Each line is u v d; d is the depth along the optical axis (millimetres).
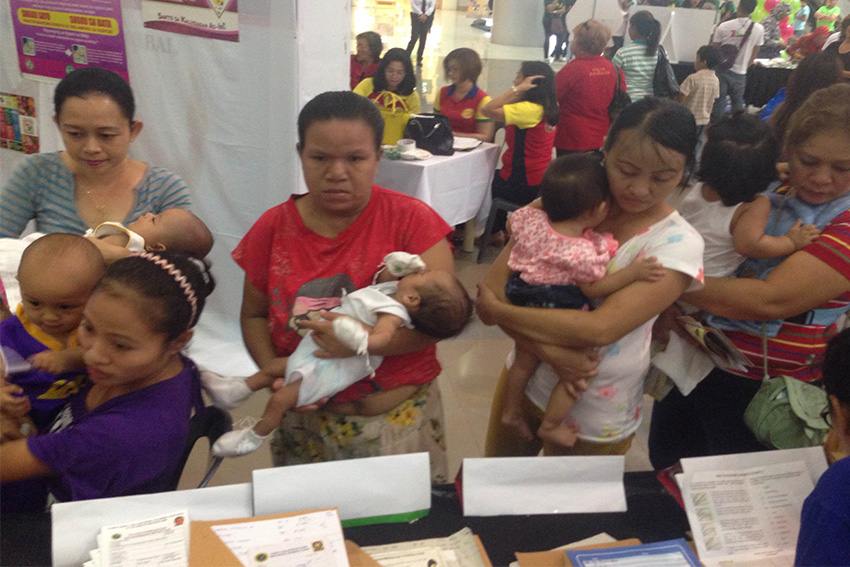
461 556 1006
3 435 1099
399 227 1318
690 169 1446
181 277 1059
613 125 1257
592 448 1471
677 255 1239
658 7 6270
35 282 1105
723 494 1080
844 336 981
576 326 1272
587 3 8602
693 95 5277
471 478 1086
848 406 969
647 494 1184
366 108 1194
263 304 1428
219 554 919
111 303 979
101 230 1501
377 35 5258
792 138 1315
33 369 1175
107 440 1022
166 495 975
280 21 2361
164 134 2705
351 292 1289
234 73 2496
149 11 2527
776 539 1050
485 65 10359
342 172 1179
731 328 1452
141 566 897
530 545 1057
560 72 4375
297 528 964
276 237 1345
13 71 2805
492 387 3006
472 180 4051
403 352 1287
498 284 1454
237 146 2605
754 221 1337
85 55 2662
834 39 5316
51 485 1125
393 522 1062
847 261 1254
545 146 4066
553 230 1340
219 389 1298
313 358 1243
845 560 859
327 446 1385
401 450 1405
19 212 1749
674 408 1842
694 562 996
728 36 5637
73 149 1616
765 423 1326
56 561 925
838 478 905
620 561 992
